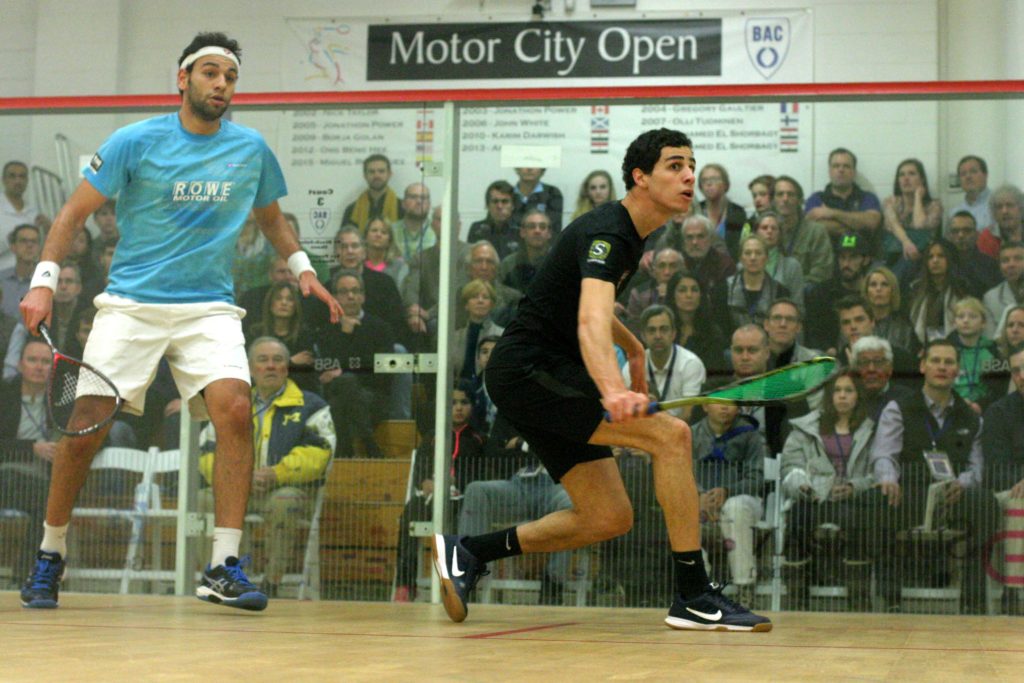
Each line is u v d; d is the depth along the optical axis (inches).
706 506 286.2
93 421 240.2
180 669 117.8
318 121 305.4
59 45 538.9
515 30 516.1
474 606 279.9
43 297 242.8
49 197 312.3
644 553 280.7
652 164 194.5
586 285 184.9
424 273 300.4
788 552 283.4
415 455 295.3
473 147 302.2
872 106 293.3
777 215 294.5
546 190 299.7
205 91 242.1
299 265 270.7
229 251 249.6
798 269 292.5
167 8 537.0
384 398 298.0
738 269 294.0
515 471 291.1
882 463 283.4
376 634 179.5
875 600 280.2
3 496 305.9
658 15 509.7
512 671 119.8
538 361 199.5
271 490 297.9
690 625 199.9
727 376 291.3
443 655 139.5
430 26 522.0
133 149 243.9
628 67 510.3
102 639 161.3
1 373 309.1
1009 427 282.2
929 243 289.6
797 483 284.5
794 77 502.3
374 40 524.7
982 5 490.6
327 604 282.2
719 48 506.6
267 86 528.4
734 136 296.8
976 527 280.1
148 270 244.7
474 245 300.4
